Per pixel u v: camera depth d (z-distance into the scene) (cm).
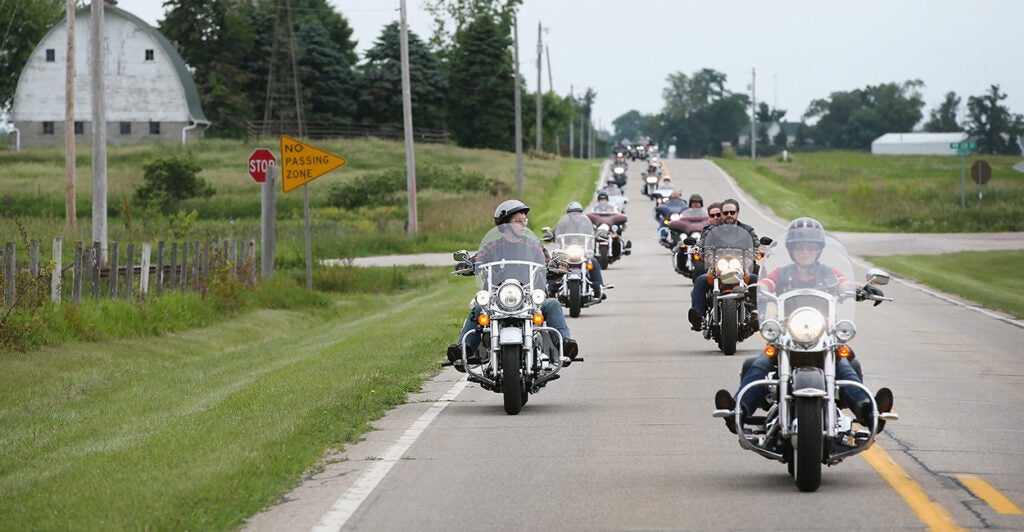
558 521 1705
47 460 2319
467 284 7081
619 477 2003
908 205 13612
